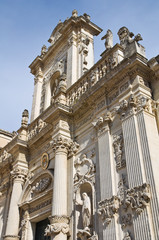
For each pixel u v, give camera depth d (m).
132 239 10.58
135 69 13.58
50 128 19.14
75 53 22.94
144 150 11.59
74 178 15.46
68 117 17.72
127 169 11.81
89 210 13.41
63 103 18.75
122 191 11.91
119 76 14.28
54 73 24.92
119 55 15.45
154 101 13.09
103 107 14.97
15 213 19.30
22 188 20.64
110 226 11.53
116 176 12.66
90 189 14.66
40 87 27.14
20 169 21.05
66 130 17.19
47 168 18.42
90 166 14.73
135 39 14.93
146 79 13.87
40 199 17.95
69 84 20.83
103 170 13.27
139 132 12.17
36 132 21.91
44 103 25.08
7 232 18.64
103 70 16.52
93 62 23.00
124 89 13.96
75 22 24.20
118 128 13.74
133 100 12.88
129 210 11.16
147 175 11.01
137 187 10.91
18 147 21.70
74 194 14.79
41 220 18.27
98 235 12.28
